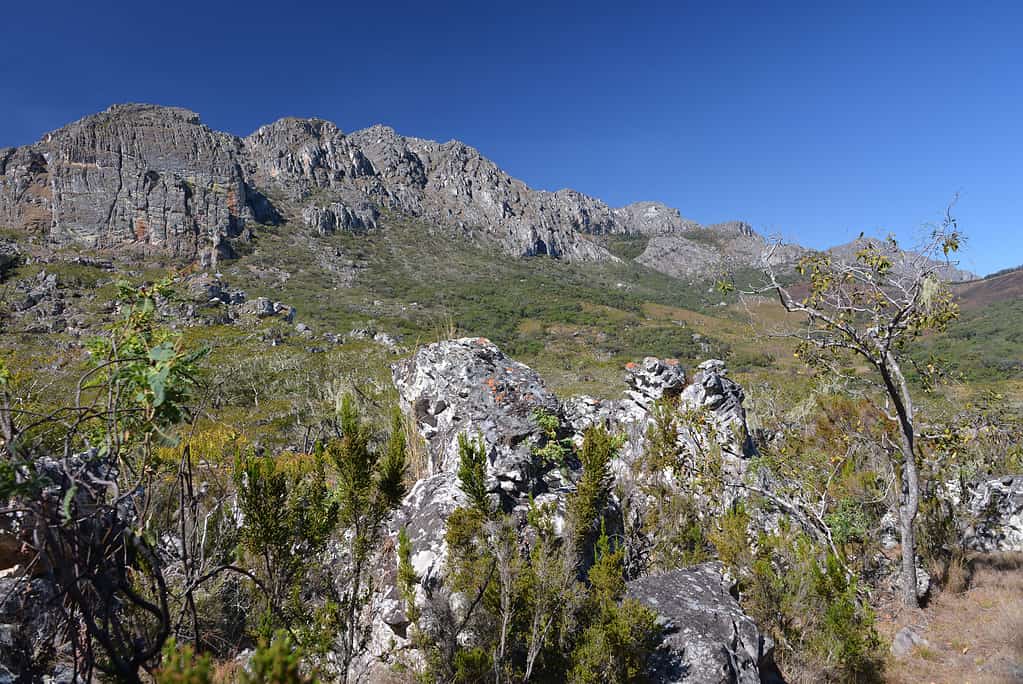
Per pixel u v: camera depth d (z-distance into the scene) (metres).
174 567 5.00
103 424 3.59
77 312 58.16
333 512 5.14
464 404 8.25
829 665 6.64
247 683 2.11
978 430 11.41
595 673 4.62
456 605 5.45
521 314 158.50
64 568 2.63
